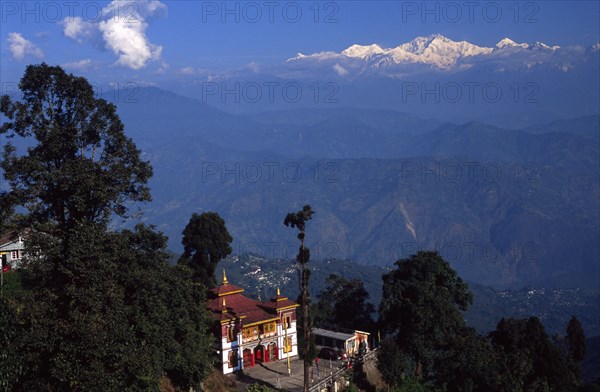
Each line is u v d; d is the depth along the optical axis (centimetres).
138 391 4491
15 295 4691
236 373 6519
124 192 5350
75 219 4847
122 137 5331
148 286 4784
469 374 6562
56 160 5256
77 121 5281
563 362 7156
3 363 3844
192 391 5478
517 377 6575
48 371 4178
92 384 4084
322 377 6397
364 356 6894
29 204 5028
